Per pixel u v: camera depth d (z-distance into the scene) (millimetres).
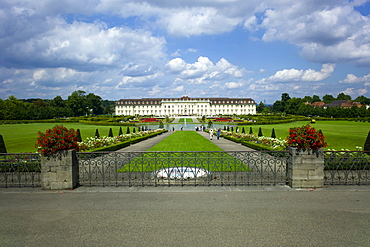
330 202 8977
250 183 11438
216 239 6465
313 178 10594
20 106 111188
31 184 11555
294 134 10680
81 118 97375
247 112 198375
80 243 6336
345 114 103500
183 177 12508
